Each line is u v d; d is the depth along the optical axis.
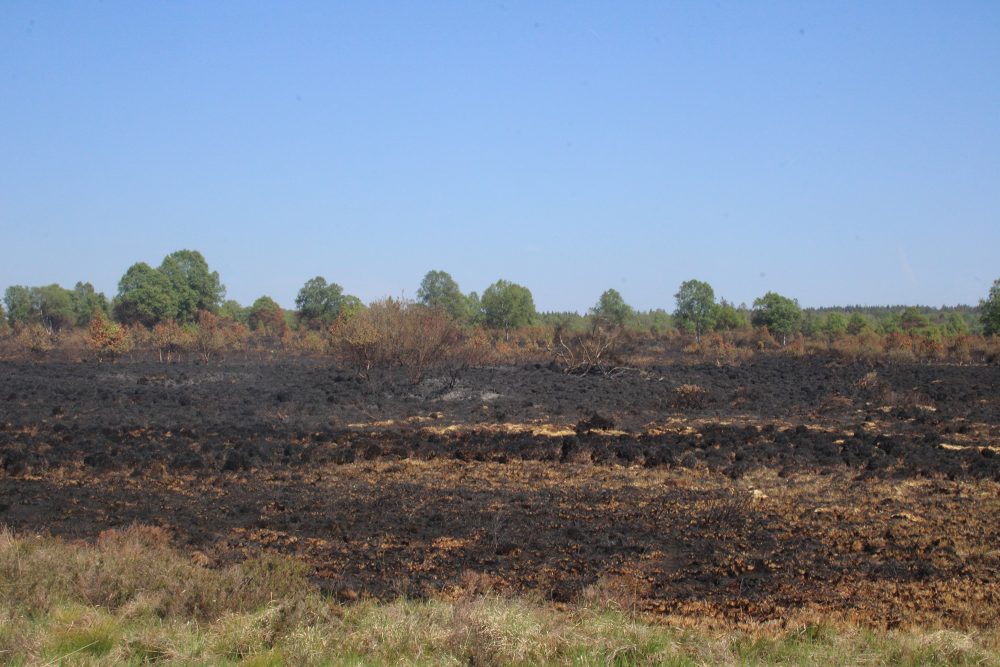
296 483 20.50
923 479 20.69
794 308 85.25
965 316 153.12
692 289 90.38
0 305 92.38
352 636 8.74
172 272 98.88
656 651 8.58
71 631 8.59
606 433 27.86
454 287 95.38
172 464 22.02
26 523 16.52
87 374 49.69
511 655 8.36
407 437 26.25
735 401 36.91
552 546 14.91
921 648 9.06
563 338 68.06
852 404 35.97
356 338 43.38
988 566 13.48
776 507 17.69
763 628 10.17
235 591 10.45
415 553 14.45
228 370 52.91
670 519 16.78
